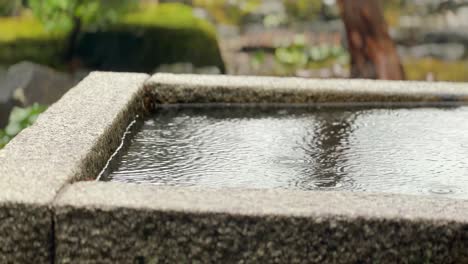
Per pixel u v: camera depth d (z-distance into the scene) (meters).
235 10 8.27
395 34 7.82
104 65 7.06
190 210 2.07
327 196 2.17
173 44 7.12
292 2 8.27
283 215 2.05
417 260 2.08
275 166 2.75
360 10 5.71
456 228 2.05
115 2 6.92
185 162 2.77
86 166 2.43
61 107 2.95
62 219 2.09
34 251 2.11
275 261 2.09
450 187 2.60
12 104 6.00
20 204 2.08
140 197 2.13
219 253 2.09
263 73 7.65
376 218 2.05
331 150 2.93
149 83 3.42
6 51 7.02
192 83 3.44
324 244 2.07
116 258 2.11
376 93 3.48
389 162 2.81
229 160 2.80
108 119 2.82
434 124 3.24
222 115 3.36
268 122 3.27
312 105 3.47
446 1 7.93
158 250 2.10
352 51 5.84
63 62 7.05
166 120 3.28
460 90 3.51
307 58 7.84
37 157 2.40
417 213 2.07
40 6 6.82
